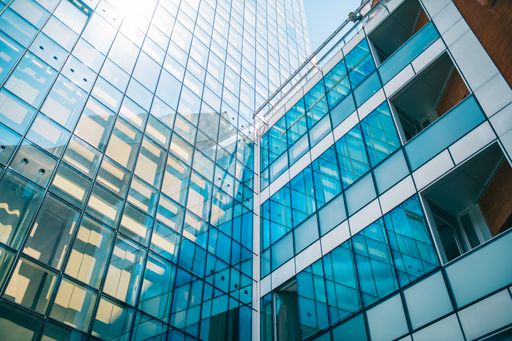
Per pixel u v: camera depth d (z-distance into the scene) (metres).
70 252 15.09
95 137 18.61
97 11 22.95
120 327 15.16
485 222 16.23
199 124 25.45
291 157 25.09
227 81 31.25
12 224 13.93
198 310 18.33
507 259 12.24
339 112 22.89
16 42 17.69
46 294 13.66
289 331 18.44
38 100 17.16
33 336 12.73
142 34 25.45
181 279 18.52
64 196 16.02
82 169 17.27
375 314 15.07
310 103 26.03
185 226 20.34
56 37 19.69
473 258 13.10
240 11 43.00
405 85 19.38
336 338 15.97
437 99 20.09
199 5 34.56
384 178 17.80
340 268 17.59
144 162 20.23
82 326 14.12
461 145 15.30
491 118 14.70
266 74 38.34
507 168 14.76
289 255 20.94
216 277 20.17
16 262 13.41
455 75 18.72
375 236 16.80
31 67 17.69
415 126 20.78
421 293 13.98
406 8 22.19
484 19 16.12
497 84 14.99
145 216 18.69
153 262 17.81
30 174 15.34
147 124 21.75
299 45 54.59
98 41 21.91
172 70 26.11
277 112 29.20
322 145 22.89
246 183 26.02
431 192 15.97
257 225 24.59
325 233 19.44
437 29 19.02
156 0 28.84
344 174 20.17
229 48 35.06
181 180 21.70
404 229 15.75
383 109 19.91
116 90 21.17
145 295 16.70
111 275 15.95
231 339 18.83
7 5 18.23
